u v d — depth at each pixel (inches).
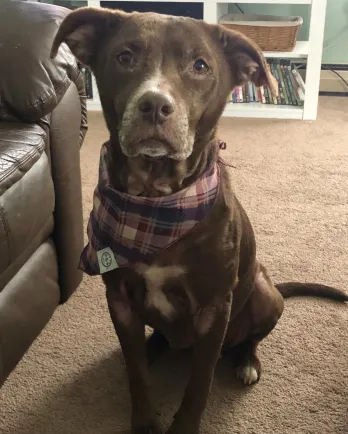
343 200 104.0
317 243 90.8
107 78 51.5
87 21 53.4
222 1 135.5
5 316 61.9
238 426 59.6
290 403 62.0
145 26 49.9
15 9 69.4
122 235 54.1
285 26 135.9
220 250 54.2
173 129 47.5
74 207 75.4
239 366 65.9
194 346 59.6
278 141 130.5
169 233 52.8
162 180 53.1
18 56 65.1
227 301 56.9
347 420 59.7
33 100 64.1
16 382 64.9
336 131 135.9
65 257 75.1
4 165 57.0
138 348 59.5
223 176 57.6
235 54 54.8
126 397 63.5
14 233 57.6
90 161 119.6
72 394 63.7
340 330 72.2
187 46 49.4
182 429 56.6
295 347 69.6
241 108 145.6
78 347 70.2
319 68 139.6
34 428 59.6
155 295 56.6
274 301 65.0
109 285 57.6
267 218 98.0
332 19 158.7
